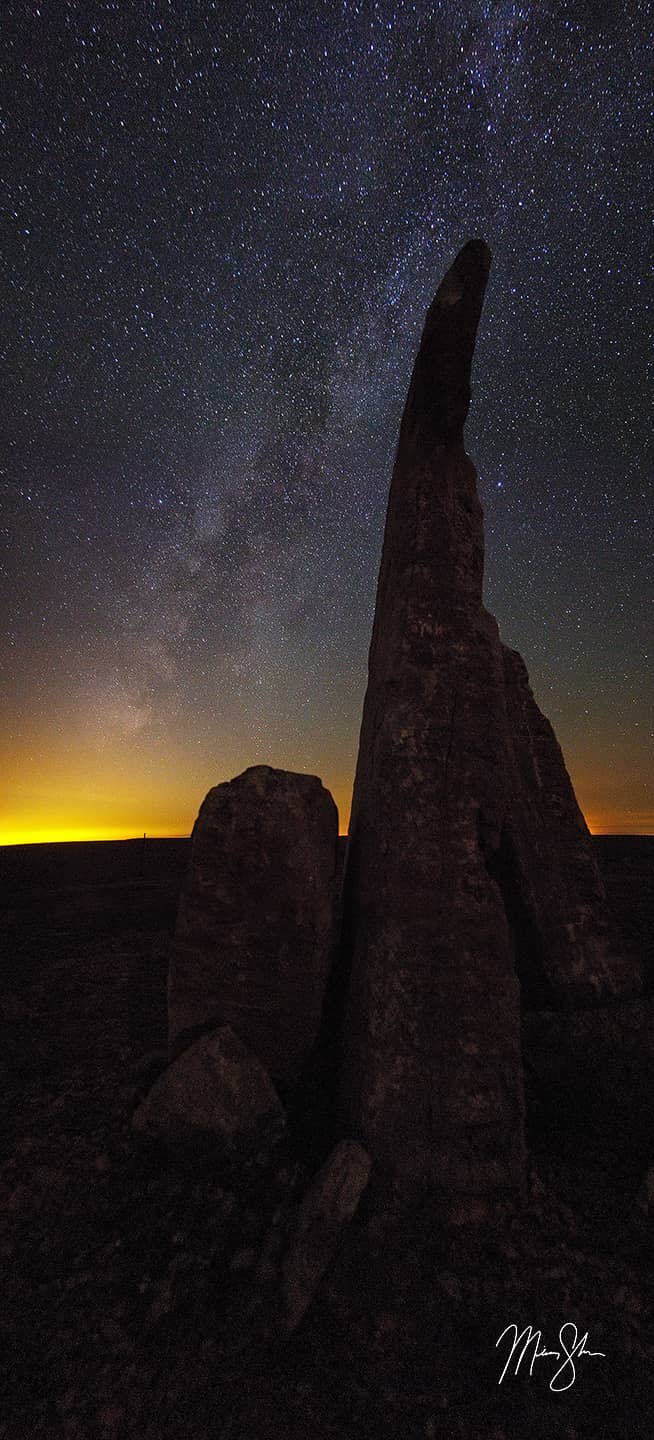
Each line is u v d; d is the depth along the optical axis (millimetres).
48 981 10289
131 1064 6961
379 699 6156
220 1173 4668
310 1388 3170
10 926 14695
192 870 5559
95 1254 4109
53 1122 5789
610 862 21938
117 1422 3039
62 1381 3264
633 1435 2938
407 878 5258
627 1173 4715
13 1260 4105
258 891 5395
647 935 11055
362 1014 5070
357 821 6324
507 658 8031
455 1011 4863
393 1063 4730
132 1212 4449
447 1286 3725
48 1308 3723
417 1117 4582
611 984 6375
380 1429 2984
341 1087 5086
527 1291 3713
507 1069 4754
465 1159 4477
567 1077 5605
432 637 5938
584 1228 4184
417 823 5398
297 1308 3539
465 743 5691
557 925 6496
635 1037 5688
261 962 5352
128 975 10547
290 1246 3934
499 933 5133
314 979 5336
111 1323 3586
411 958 5020
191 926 5488
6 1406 3141
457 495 6426
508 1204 4359
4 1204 4641
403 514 6469
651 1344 3375
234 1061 5047
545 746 7719
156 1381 3236
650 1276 3807
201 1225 4242
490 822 5602
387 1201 4305
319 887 5523
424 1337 3432
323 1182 4188
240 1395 3146
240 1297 3684
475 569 6344
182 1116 4965
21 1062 7156
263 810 5492
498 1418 3031
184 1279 3832
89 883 21047
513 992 4996
